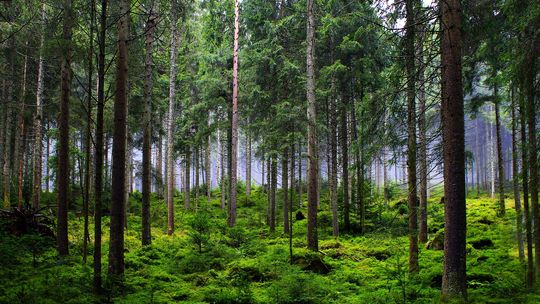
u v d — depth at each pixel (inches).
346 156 917.2
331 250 657.0
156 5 690.8
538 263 355.6
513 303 306.0
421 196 703.7
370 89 861.8
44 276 385.4
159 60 1056.2
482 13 387.5
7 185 848.9
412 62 441.4
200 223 629.0
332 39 857.5
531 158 345.1
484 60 457.1
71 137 1094.4
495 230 730.2
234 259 565.6
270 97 907.4
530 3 312.0
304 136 778.2
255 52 872.9
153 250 600.1
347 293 406.3
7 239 508.7
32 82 954.7
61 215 511.2
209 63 1048.8
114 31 493.7
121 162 408.2
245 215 1171.3
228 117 1063.6
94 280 353.7
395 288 402.6
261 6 898.1
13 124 1088.8
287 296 370.3
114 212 407.2
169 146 834.2
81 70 800.3
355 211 1027.3
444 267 345.7
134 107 971.9
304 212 1146.0
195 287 426.0
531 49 334.3
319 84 835.4
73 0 429.7
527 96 346.9
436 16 371.2
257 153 909.2
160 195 1416.1
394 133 466.6
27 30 543.5
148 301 350.3
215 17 1019.3
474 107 555.2
